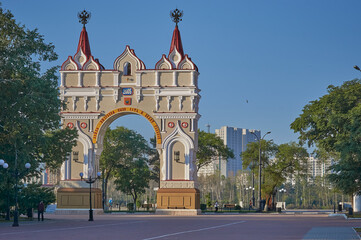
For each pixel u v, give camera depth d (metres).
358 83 71.00
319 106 72.88
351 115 57.03
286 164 94.88
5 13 48.09
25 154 47.25
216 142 98.44
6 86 45.62
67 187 64.81
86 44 67.62
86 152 64.94
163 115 64.19
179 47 66.44
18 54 47.09
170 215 61.75
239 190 196.00
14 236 28.08
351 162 55.97
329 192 168.88
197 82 66.25
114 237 27.12
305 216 61.50
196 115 64.19
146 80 65.06
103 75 65.75
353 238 26.78
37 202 52.09
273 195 97.12
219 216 59.31
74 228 35.56
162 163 63.91
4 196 51.22
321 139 74.88
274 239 25.81
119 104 65.12
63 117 65.44
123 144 101.50
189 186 63.16
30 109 46.31
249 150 98.19
